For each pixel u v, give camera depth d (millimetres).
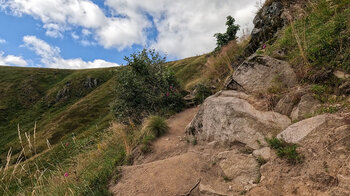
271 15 7625
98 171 4387
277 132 3113
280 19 6949
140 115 8422
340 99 2869
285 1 7156
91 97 50375
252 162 2889
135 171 3840
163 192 3010
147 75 9164
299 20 5418
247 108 3863
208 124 4449
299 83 3727
